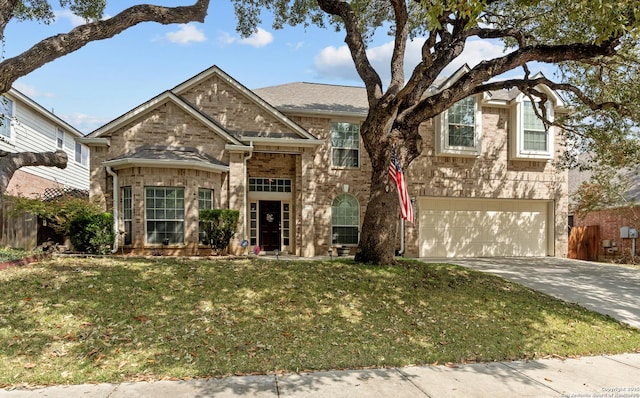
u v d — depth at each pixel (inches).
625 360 229.9
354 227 637.9
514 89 705.6
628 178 748.6
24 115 724.7
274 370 195.0
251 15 520.7
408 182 646.5
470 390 180.7
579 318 302.5
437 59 409.4
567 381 195.3
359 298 306.8
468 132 659.4
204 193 535.2
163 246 496.7
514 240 696.4
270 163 642.2
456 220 675.4
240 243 547.2
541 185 695.7
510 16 454.0
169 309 265.0
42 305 256.5
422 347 232.7
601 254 777.6
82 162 971.3
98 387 172.7
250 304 283.4
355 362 207.8
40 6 426.0
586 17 329.4
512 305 318.7
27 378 177.2
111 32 299.4
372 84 400.5
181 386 175.5
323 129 631.2
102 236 458.3
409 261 433.7
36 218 551.2
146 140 542.3
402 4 364.8
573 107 609.9
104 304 265.3
